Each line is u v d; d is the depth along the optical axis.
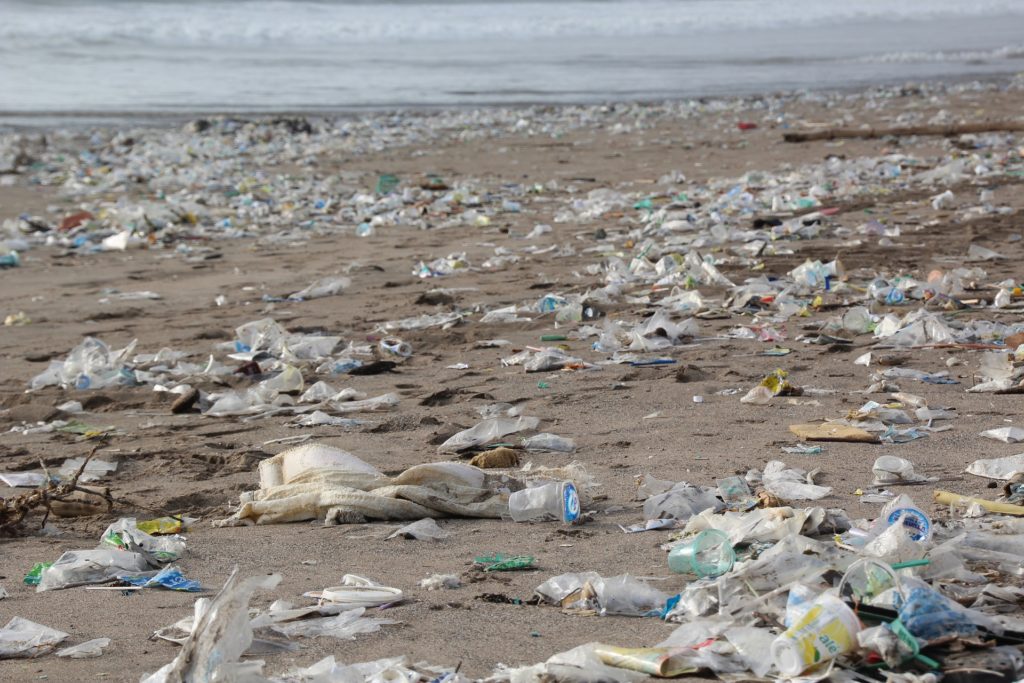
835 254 10.70
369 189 17.41
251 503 4.64
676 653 2.86
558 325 8.61
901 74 33.53
